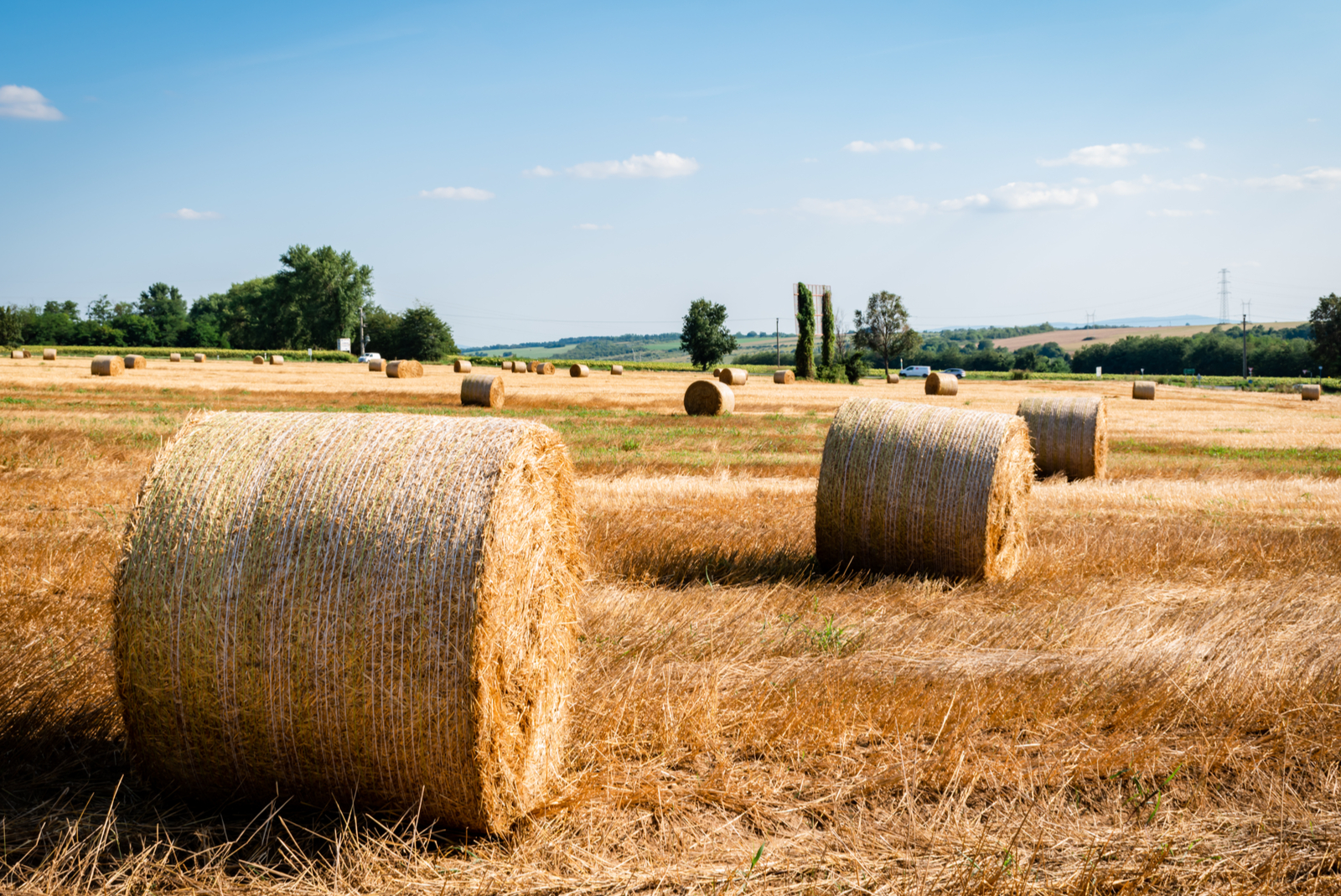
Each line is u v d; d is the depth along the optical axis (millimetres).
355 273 128875
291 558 4113
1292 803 4617
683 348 111000
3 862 3824
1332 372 110562
